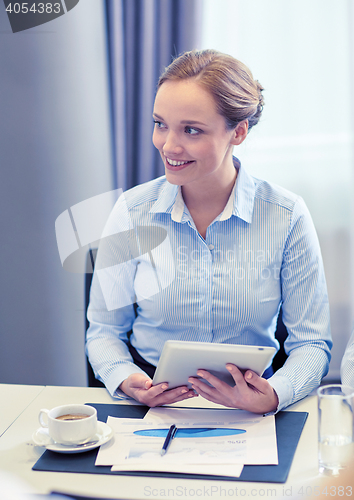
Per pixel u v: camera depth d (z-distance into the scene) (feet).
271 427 2.87
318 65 6.56
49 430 2.65
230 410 3.15
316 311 3.91
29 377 7.19
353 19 6.41
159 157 6.77
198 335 4.00
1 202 6.89
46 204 6.90
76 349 7.14
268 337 4.09
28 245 6.97
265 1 6.48
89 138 6.81
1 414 3.13
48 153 6.82
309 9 6.46
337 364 7.05
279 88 6.66
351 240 6.84
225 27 6.54
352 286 6.92
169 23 6.40
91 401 3.32
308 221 4.04
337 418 2.37
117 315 4.18
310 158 6.77
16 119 6.74
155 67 6.51
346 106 6.61
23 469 2.49
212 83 3.27
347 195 6.77
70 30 6.58
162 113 3.33
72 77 6.68
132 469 2.43
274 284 3.98
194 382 3.08
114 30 6.42
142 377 3.34
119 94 6.59
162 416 3.06
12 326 7.09
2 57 6.59
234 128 3.52
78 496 2.26
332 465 2.38
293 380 3.33
